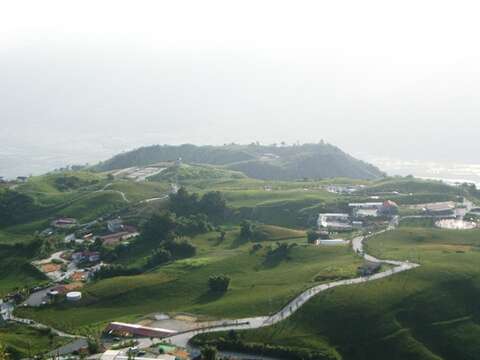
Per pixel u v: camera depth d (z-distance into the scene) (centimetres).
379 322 17312
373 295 18525
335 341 16750
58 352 16312
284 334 16862
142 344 16388
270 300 19062
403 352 16325
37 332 18938
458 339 16938
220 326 17388
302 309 18100
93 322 19875
